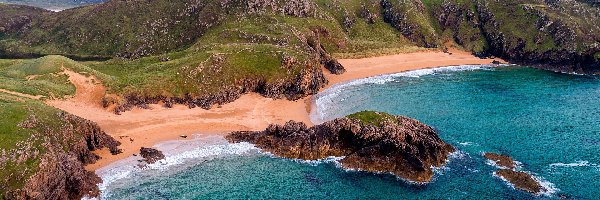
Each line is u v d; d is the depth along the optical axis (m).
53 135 72.44
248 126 94.44
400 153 76.88
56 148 70.50
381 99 115.81
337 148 81.50
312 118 100.31
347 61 151.12
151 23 163.75
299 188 73.00
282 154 82.62
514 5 173.50
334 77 135.12
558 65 150.62
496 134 93.94
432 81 134.12
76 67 108.06
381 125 80.19
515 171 76.88
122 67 121.06
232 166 79.25
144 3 173.12
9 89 92.25
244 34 142.00
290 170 78.19
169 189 72.12
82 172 71.38
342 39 160.88
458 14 182.75
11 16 185.62
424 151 77.94
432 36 174.00
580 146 88.81
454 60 159.12
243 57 118.81
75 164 70.81
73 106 96.88
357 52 158.62
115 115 96.31
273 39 137.75
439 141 83.69
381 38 174.25
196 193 71.25
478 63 157.38
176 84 105.81
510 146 88.06
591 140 91.88
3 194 59.59
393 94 120.50
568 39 151.12
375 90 123.69
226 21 155.50
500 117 104.38
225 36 142.50
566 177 76.25
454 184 73.44
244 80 113.88
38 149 66.56
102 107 98.56
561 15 162.50
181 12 164.38
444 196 70.38
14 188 60.56
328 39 158.75
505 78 139.62
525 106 112.94
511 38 161.88
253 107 105.81
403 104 112.25
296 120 98.44
